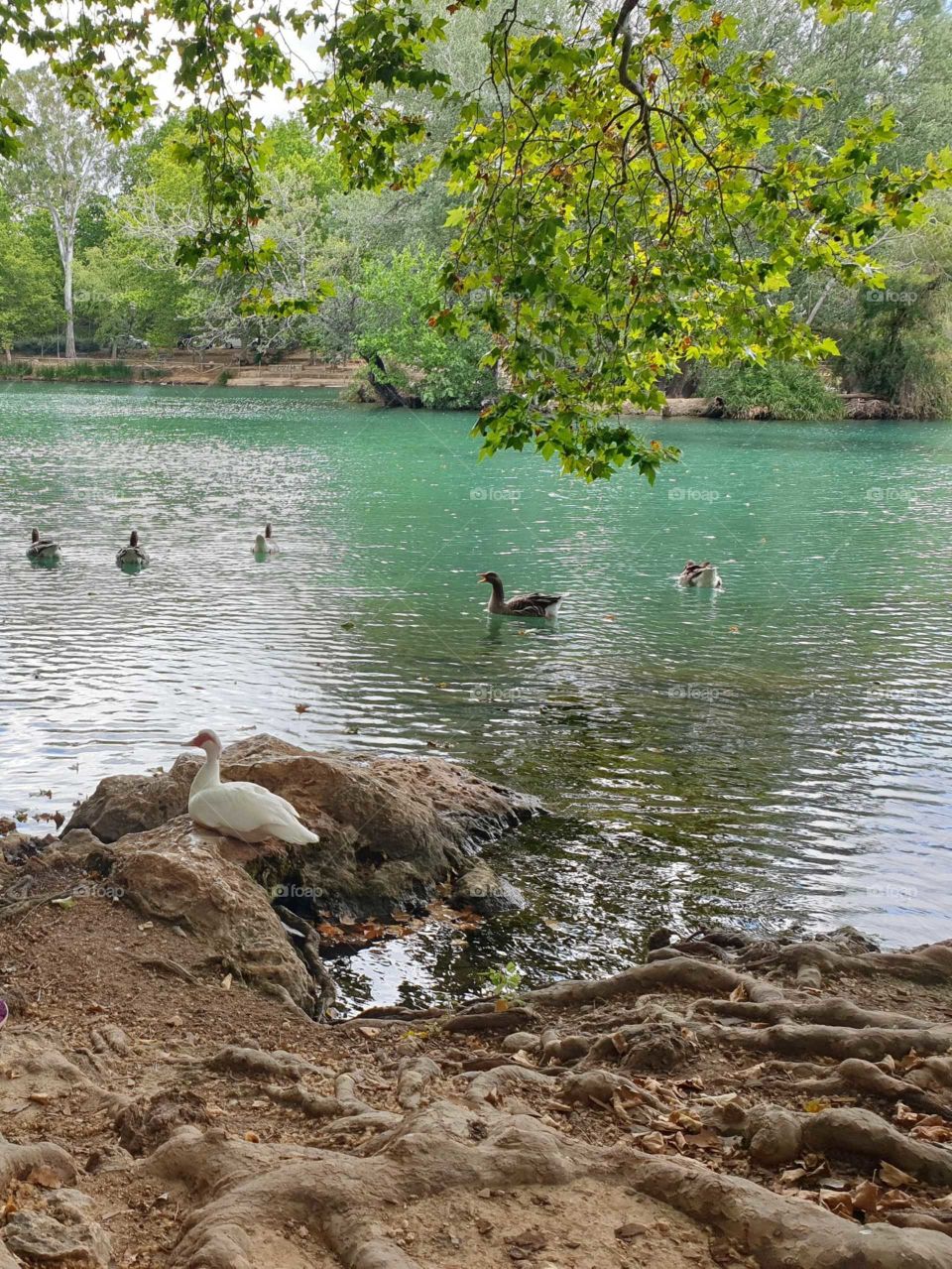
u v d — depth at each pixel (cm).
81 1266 443
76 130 10619
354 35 1134
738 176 1175
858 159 1101
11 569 2553
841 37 7131
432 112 7088
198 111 1277
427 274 7662
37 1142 562
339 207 8675
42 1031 733
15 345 12225
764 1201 475
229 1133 581
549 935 1025
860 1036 668
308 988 905
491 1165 505
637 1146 563
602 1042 708
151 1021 782
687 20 1109
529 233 1047
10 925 913
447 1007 889
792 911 1059
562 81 1151
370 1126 569
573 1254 454
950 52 7669
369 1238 448
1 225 10856
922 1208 494
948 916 1051
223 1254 429
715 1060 684
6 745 1435
